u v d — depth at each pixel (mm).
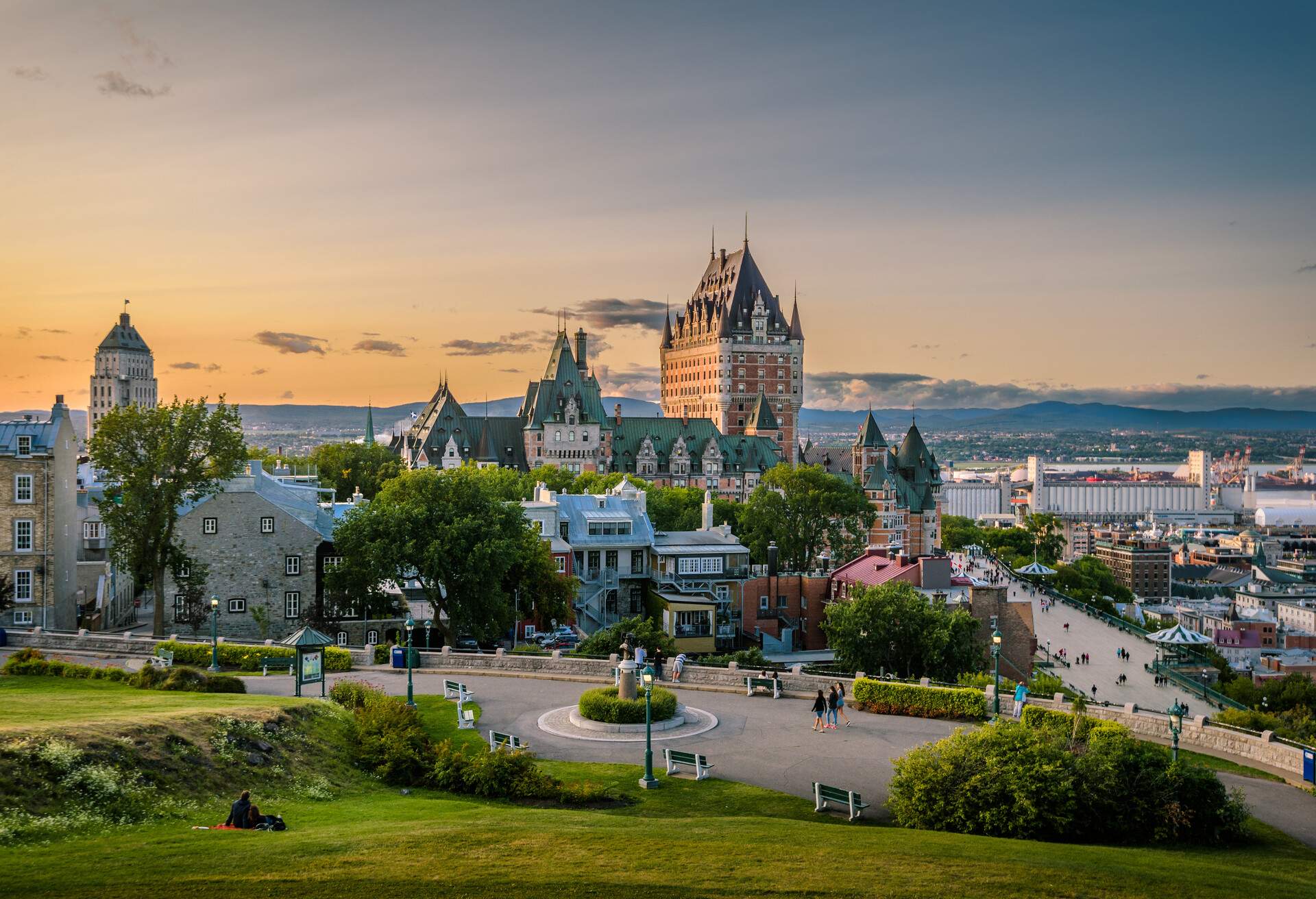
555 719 53812
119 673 57594
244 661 67438
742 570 118750
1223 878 31344
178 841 29844
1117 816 37562
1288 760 47312
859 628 80375
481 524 86875
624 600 115875
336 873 27047
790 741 50469
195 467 84750
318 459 194750
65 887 25297
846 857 30906
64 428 88875
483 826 32875
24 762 32781
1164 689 120750
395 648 67062
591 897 26250
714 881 27891
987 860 31484
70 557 91812
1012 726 40719
